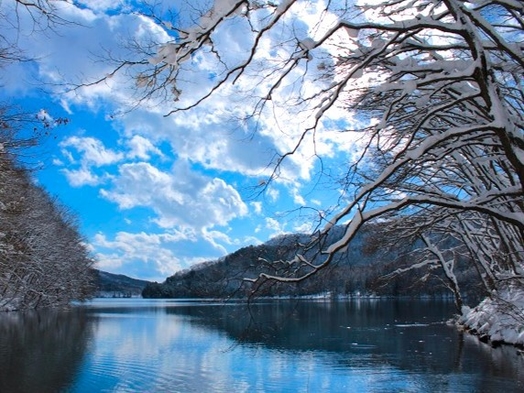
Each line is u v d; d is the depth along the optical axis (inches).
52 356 858.1
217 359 826.8
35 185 1760.6
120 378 686.5
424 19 265.6
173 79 263.4
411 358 776.3
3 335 1141.1
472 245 851.4
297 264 277.4
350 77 276.1
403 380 618.8
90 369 743.7
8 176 721.0
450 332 1129.4
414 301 3041.3
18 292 1817.2
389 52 299.6
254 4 250.5
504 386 556.4
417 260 1259.8
